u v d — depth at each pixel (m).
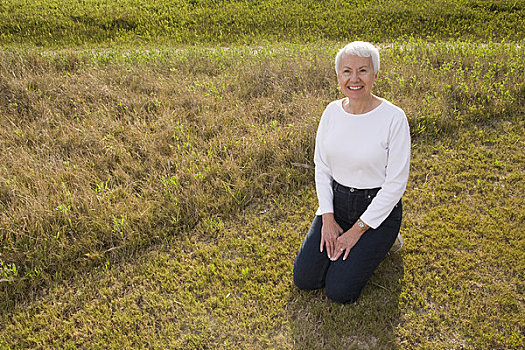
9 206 3.80
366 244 2.87
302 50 7.00
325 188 3.06
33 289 3.30
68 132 4.88
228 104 5.41
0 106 5.42
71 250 3.52
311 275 2.99
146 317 3.04
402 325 2.88
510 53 6.26
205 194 4.01
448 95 5.26
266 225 3.76
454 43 7.25
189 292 3.19
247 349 2.80
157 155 4.46
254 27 9.06
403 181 2.76
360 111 2.75
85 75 6.10
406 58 6.42
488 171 4.16
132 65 6.53
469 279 3.15
